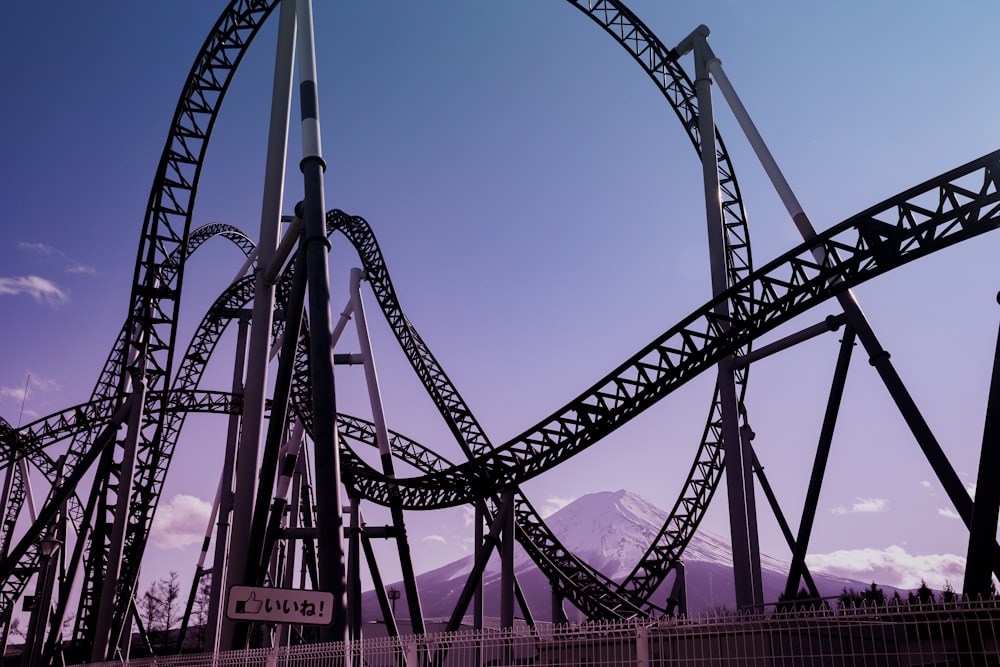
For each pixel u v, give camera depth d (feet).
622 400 78.48
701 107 92.58
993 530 48.39
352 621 100.99
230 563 71.26
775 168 84.48
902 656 36.76
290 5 88.02
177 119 100.89
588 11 114.01
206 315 145.79
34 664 96.07
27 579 135.74
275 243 81.10
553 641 33.83
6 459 136.46
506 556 93.81
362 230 144.36
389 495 108.17
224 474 121.29
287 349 72.28
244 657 46.01
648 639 32.07
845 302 71.05
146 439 109.60
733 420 76.38
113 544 91.45
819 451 75.82
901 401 67.05
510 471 91.45
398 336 138.92
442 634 35.91
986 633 36.14
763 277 69.05
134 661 57.00
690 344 73.61
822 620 29.22
